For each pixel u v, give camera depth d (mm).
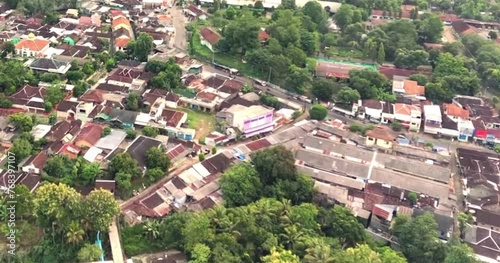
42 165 117500
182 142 136000
